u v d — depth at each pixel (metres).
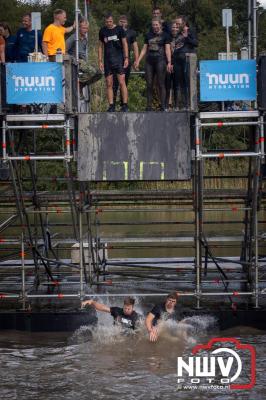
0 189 18.81
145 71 15.73
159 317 14.39
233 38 44.00
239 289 17.00
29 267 16.56
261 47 44.72
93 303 14.73
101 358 13.32
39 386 11.90
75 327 14.90
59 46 15.95
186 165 13.93
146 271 19.20
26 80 13.72
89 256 16.66
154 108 17.45
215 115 13.80
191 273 18.20
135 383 11.96
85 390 11.70
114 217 34.41
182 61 15.76
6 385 11.97
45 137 28.69
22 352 13.72
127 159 13.99
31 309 15.23
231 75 13.70
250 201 16.09
